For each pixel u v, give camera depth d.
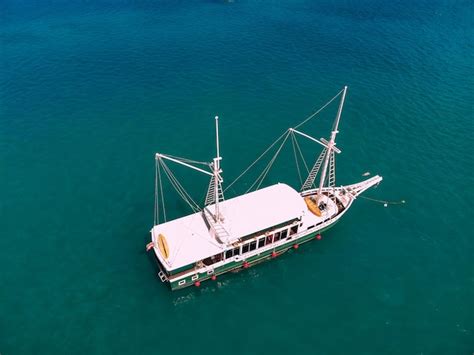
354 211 80.50
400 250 72.81
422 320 61.81
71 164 89.94
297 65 131.88
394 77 124.94
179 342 58.59
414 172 89.81
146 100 112.88
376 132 101.88
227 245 64.38
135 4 180.88
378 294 65.56
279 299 64.75
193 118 106.12
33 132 99.62
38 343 57.53
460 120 105.62
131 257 70.00
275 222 66.44
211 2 183.88
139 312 62.06
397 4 185.00
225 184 86.31
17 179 85.69
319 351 57.94
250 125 104.38
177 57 135.38
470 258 71.25
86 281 66.00
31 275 66.62
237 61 133.62
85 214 77.75
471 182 87.19
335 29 158.12
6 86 117.44
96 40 146.00
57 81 120.69
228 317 62.06
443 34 154.25
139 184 85.06
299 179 87.75
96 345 57.66
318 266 70.06
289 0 188.12
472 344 58.69
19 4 178.25
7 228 74.50
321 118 107.19
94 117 105.50
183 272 63.00
